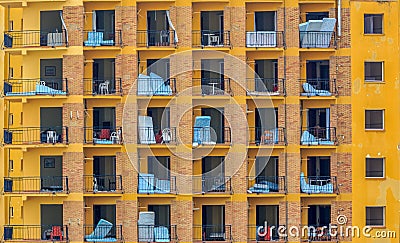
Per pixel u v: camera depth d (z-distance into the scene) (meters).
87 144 85.75
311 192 85.81
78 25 86.75
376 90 86.75
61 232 85.75
